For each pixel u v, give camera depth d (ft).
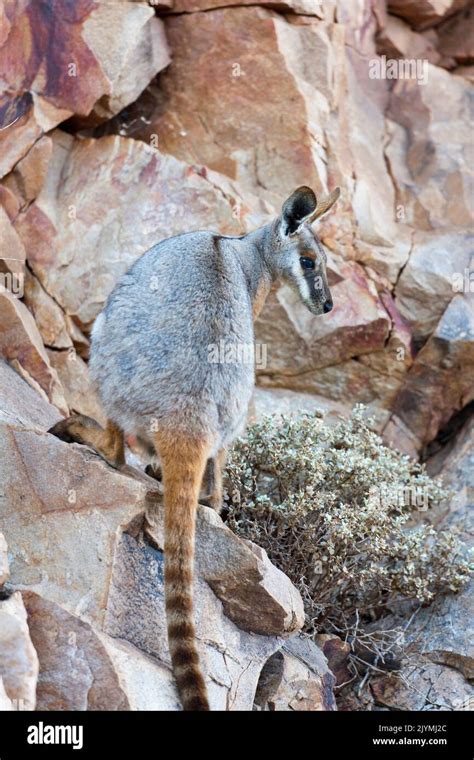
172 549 20.30
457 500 31.89
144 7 34.06
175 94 36.06
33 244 32.32
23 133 32.17
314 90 36.17
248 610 22.61
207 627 21.99
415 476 33.55
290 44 35.94
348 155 36.65
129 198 33.40
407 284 35.70
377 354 35.01
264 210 34.60
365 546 28.14
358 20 38.91
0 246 31.07
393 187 38.19
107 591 20.71
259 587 22.31
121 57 33.53
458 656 27.32
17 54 32.40
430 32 41.96
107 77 33.37
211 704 21.06
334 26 37.11
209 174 34.32
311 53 36.40
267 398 34.40
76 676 19.42
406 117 39.42
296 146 35.27
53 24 32.83
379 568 27.94
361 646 28.02
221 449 23.68
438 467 34.76
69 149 34.19
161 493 21.90
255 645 22.77
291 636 23.72
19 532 21.34
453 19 42.19
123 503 21.42
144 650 20.94
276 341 34.32
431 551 29.09
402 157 38.88
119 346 21.97
